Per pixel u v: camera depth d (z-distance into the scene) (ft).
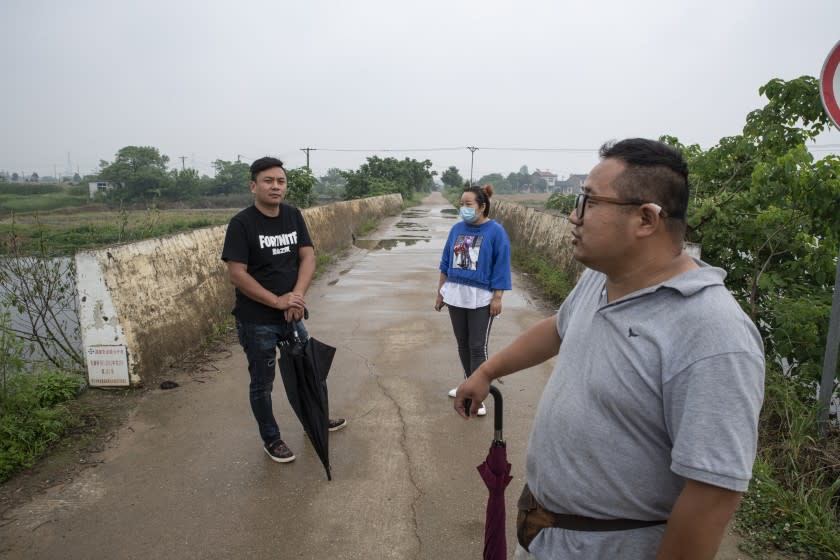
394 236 59.00
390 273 34.88
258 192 11.32
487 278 14.08
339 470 11.55
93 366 14.88
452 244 14.60
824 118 18.43
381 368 17.52
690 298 4.00
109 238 43.47
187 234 19.90
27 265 15.83
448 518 10.00
